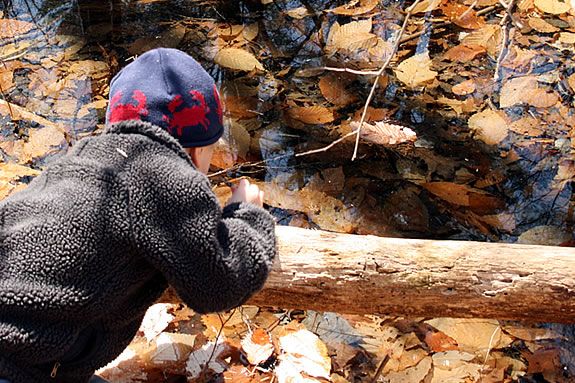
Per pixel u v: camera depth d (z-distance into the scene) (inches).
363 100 112.9
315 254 64.3
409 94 114.2
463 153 102.3
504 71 118.2
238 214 53.2
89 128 104.7
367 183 96.6
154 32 129.0
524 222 91.4
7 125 104.3
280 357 70.7
